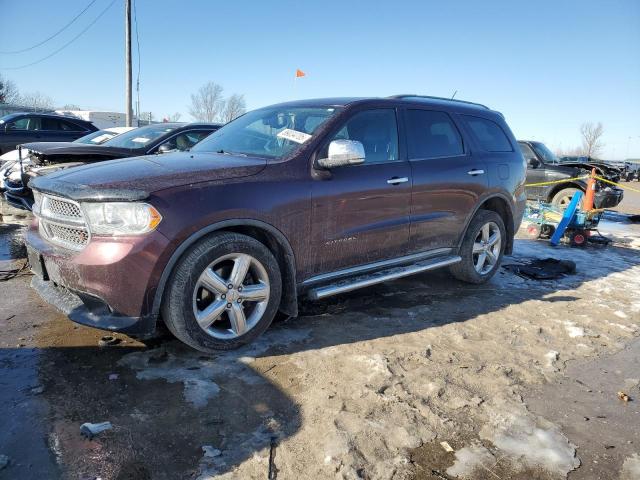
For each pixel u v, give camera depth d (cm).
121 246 283
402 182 415
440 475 229
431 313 433
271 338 360
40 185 330
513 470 235
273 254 357
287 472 223
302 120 404
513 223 551
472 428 265
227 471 222
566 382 324
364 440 247
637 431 273
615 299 503
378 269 418
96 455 228
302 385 296
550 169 1148
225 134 442
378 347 353
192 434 246
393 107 438
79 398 273
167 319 306
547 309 460
